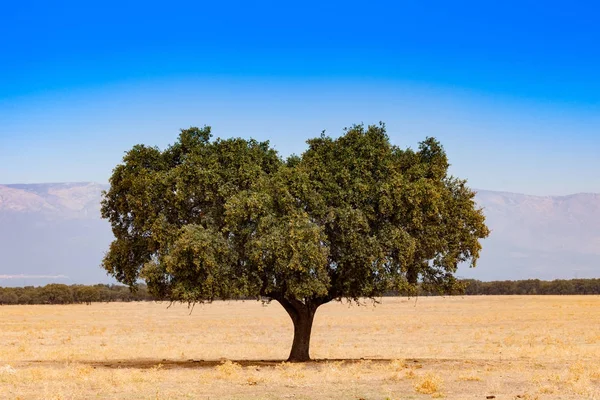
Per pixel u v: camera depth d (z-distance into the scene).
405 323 71.38
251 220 27.61
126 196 28.92
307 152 30.19
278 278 28.53
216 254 27.11
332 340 49.53
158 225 27.45
